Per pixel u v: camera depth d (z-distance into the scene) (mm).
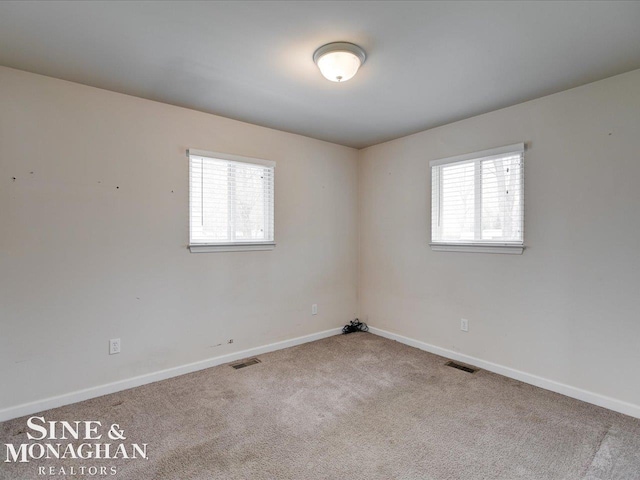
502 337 2803
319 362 3076
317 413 2188
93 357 2416
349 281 4078
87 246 2395
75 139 2348
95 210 2424
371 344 3588
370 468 1677
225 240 3082
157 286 2695
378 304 3930
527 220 2643
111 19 1646
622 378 2193
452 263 3168
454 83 2332
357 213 4148
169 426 2039
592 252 2316
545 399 2369
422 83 2334
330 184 3859
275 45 1882
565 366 2441
